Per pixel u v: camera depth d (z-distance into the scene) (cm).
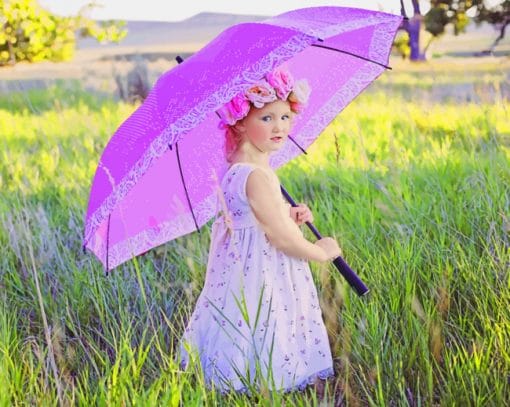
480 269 360
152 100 291
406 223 420
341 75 366
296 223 342
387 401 292
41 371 322
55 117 965
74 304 391
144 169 269
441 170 521
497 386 278
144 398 271
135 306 385
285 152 376
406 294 343
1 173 623
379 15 315
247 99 299
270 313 305
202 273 412
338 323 352
